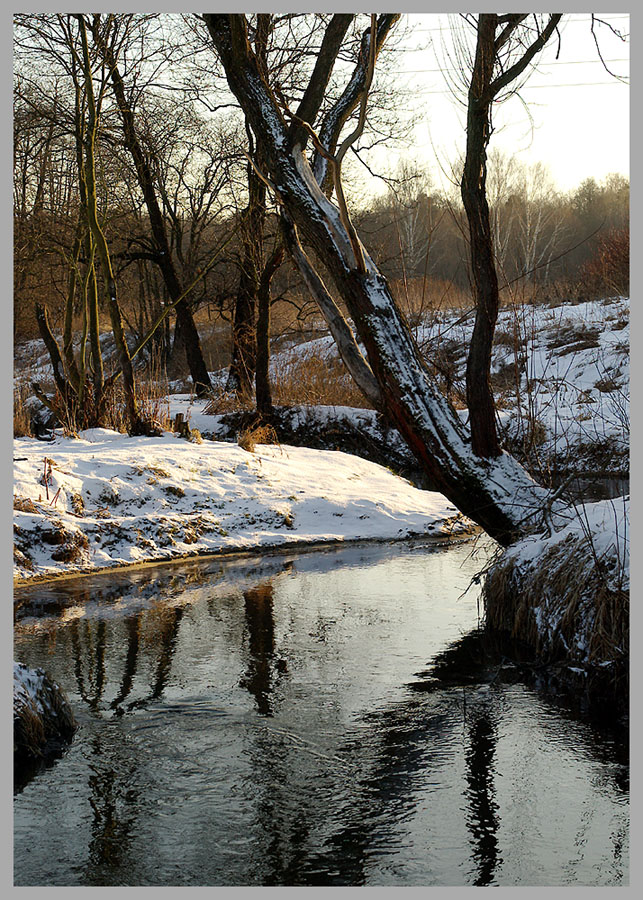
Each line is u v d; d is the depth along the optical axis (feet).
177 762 16.70
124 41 46.57
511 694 20.36
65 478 34.58
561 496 27.17
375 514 40.11
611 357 63.16
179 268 88.43
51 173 56.24
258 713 19.04
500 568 24.89
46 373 81.97
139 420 44.09
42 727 17.34
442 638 24.32
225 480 39.11
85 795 15.46
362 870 13.33
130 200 61.62
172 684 20.65
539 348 68.08
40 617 26.02
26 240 54.70
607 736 18.16
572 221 158.20
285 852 13.78
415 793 15.66
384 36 34.01
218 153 63.87
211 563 33.24
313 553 35.24
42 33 46.21
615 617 20.45
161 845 13.92
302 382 61.05
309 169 29.45
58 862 13.44
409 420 27.76
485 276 27.66
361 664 22.20
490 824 14.65
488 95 26.86
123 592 28.94
